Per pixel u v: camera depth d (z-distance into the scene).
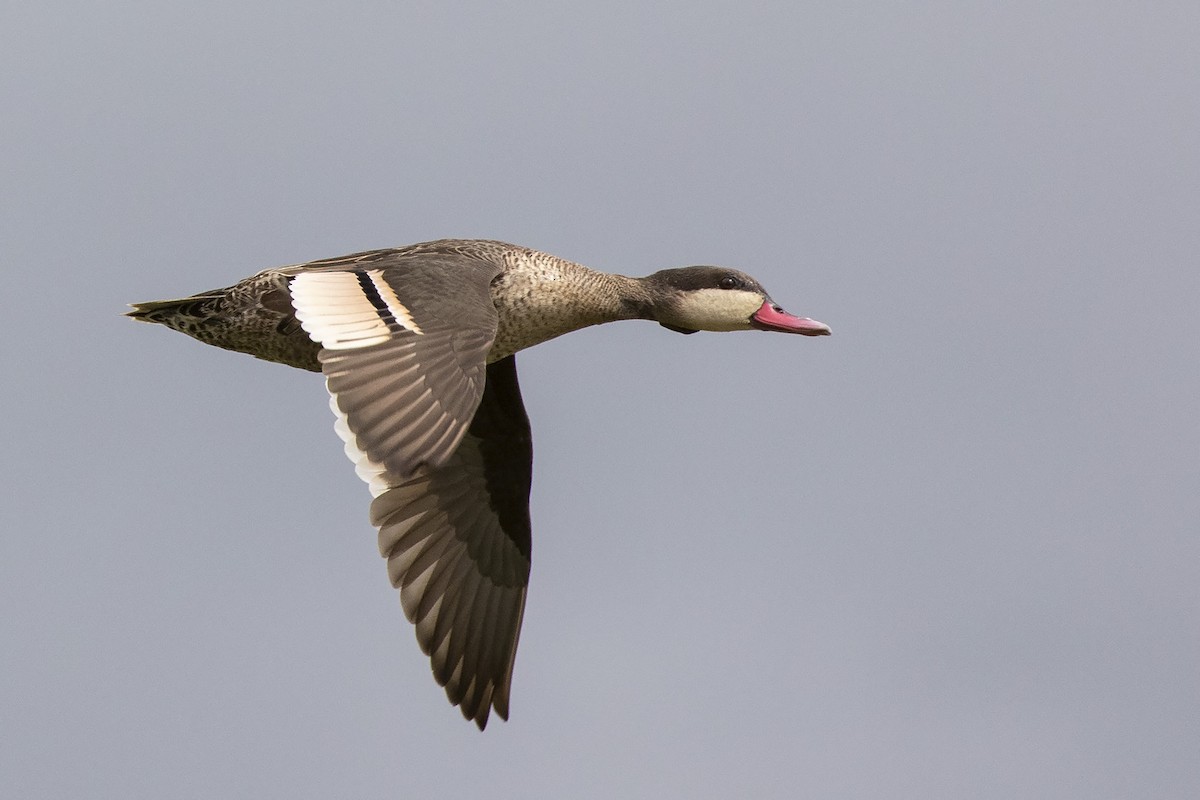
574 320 12.07
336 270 9.73
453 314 9.27
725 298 12.72
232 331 11.02
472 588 11.68
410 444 8.43
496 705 11.66
